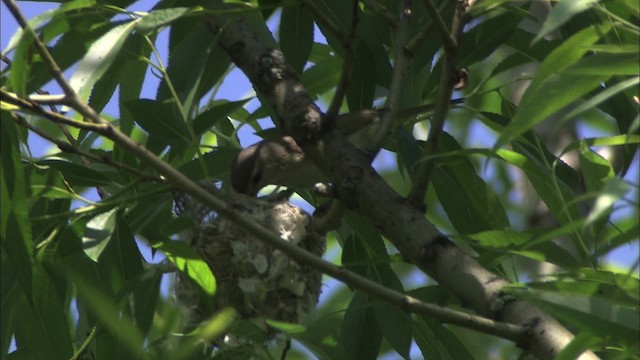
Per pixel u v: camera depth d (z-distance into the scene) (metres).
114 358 8.51
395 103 8.29
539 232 7.38
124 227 8.64
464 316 6.78
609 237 8.17
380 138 8.16
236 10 7.71
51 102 6.75
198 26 8.99
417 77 9.77
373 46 9.52
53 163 8.69
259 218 9.60
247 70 8.77
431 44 9.33
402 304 6.77
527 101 6.36
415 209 7.66
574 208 8.23
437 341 9.45
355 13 7.67
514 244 7.43
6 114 7.54
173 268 8.77
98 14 7.86
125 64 9.50
